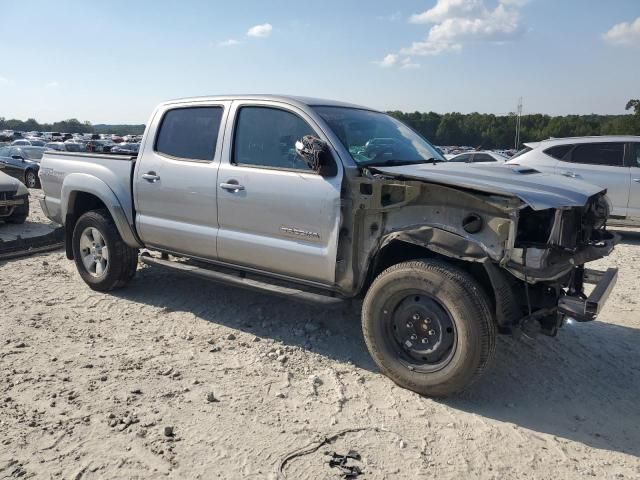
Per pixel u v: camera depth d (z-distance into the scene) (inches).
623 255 359.9
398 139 199.6
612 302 251.3
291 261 180.9
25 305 226.4
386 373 163.6
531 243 144.3
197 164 202.4
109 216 237.6
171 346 189.3
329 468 124.9
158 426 140.3
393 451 132.3
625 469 128.6
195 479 120.6
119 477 120.6
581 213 152.9
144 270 276.1
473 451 133.5
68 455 127.8
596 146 419.8
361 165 171.0
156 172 214.1
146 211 220.7
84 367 171.6
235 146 195.3
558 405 157.1
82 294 242.4
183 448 131.5
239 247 192.9
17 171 729.6
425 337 157.1
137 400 152.6
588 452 135.0
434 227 154.5
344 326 208.7
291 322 211.8
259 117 191.6
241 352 185.5
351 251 168.7
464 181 150.1
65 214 250.5
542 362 183.6
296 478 121.4
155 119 220.2
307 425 142.3
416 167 171.9
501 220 143.5
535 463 129.8
